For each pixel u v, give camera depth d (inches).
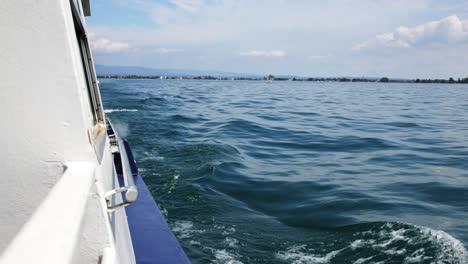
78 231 30.9
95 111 115.3
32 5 51.3
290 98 1920.5
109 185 74.9
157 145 484.7
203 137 592.1
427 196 335.9
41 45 52.2
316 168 430.6
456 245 228.2
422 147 597.6
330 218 275.6
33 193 54.8
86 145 55.4
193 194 305.1
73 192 40.3
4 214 54.4
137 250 112.0
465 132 780.0
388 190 349.1
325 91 3034.0
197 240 231.3
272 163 449.4
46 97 53.3
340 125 853.8
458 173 422.9
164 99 1389.0
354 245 231.1
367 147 584.7
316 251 224.4
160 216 137.3
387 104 1621.6
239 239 235.1
